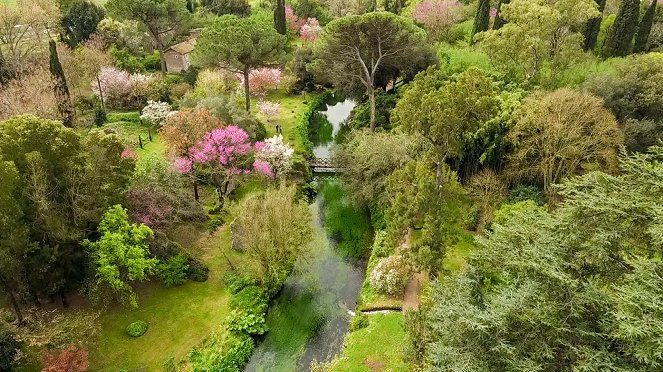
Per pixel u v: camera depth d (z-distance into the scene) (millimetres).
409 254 27000
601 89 34469
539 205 30938
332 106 63469
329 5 88250
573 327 14227
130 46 66125
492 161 33375
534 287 14750
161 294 27500
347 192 37406
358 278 30703
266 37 45656
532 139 30766
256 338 25953
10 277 21781
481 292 18625
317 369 22531
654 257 16578
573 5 36938
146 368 22875
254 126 45188
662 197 15211
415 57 47031
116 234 24016
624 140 31750
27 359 21875
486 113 26422
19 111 36031
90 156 24578
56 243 23500
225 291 28219
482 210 32594
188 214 31219
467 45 54438
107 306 25688
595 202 15586
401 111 28453
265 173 37094
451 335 15594
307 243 29516
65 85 42688
